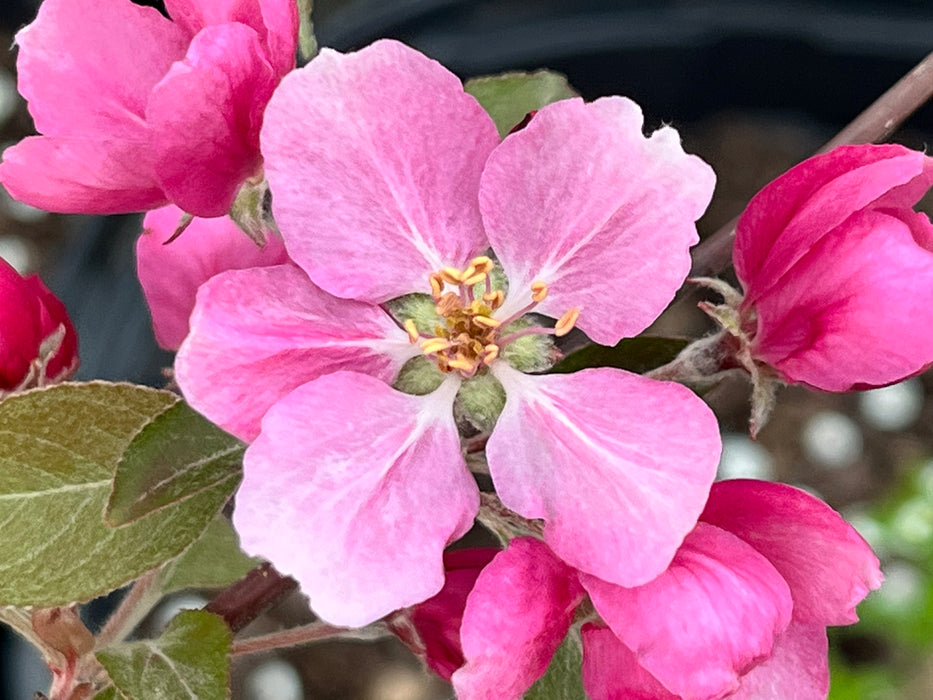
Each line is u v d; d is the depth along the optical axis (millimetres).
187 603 207
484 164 76
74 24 79
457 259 78
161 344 99
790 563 73
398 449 74
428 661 88
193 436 78
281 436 69
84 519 87
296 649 220
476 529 197
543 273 78
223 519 124
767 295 81
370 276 76
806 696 79
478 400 80
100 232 217
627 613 67
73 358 99
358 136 73
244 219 80
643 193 74
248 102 75
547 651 70
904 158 73
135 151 78
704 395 87
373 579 69
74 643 100
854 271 76
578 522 72
